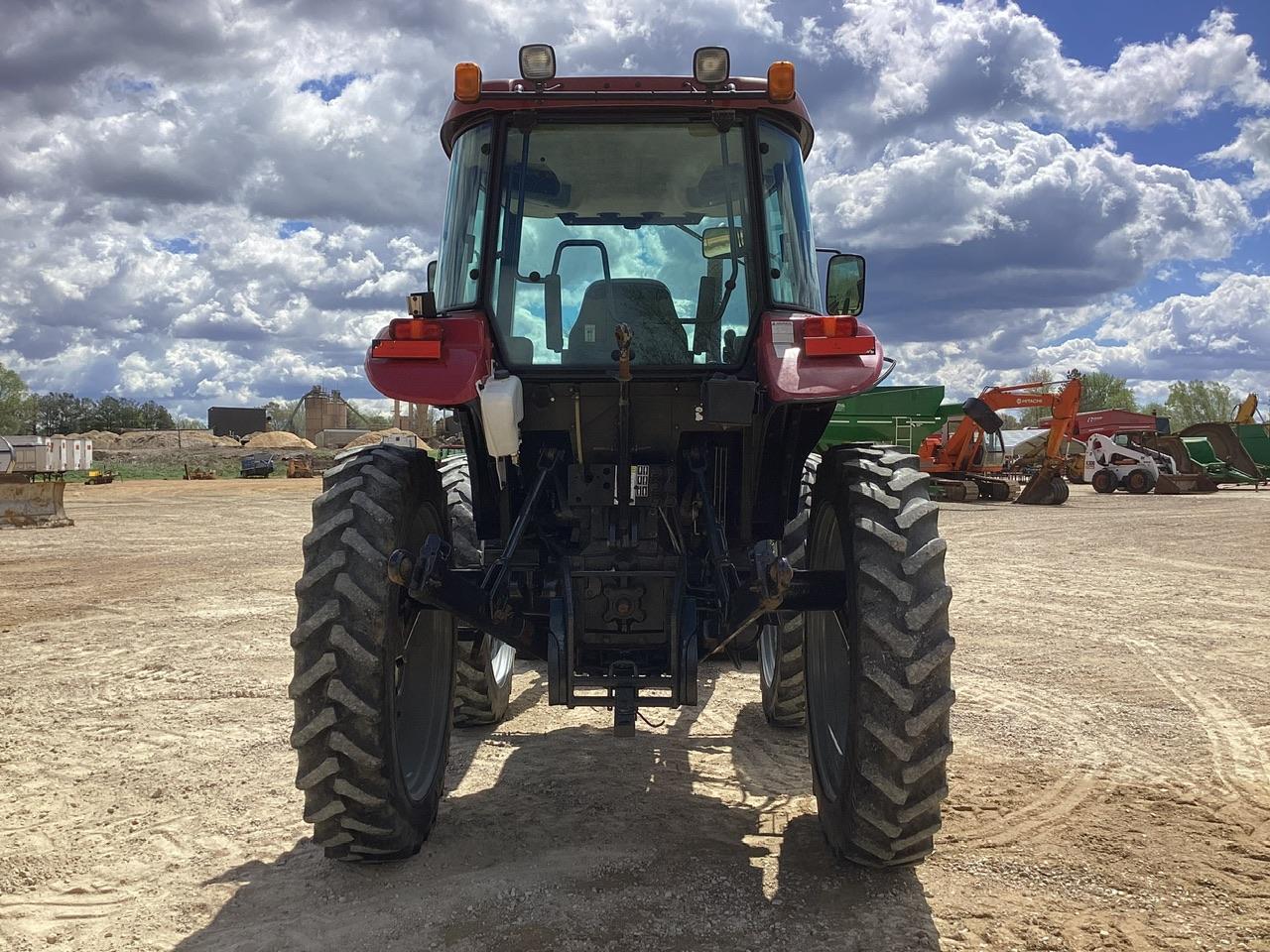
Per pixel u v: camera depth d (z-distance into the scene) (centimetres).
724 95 400
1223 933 315
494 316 408
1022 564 1285
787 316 393
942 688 320
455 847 384
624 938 308
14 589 1058
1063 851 379
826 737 392
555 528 432
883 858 338
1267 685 640
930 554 325
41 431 10906
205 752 504
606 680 391
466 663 526
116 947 307
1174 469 3216
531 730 556
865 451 370
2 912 330
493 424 356
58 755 498
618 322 409
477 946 304
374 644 334
